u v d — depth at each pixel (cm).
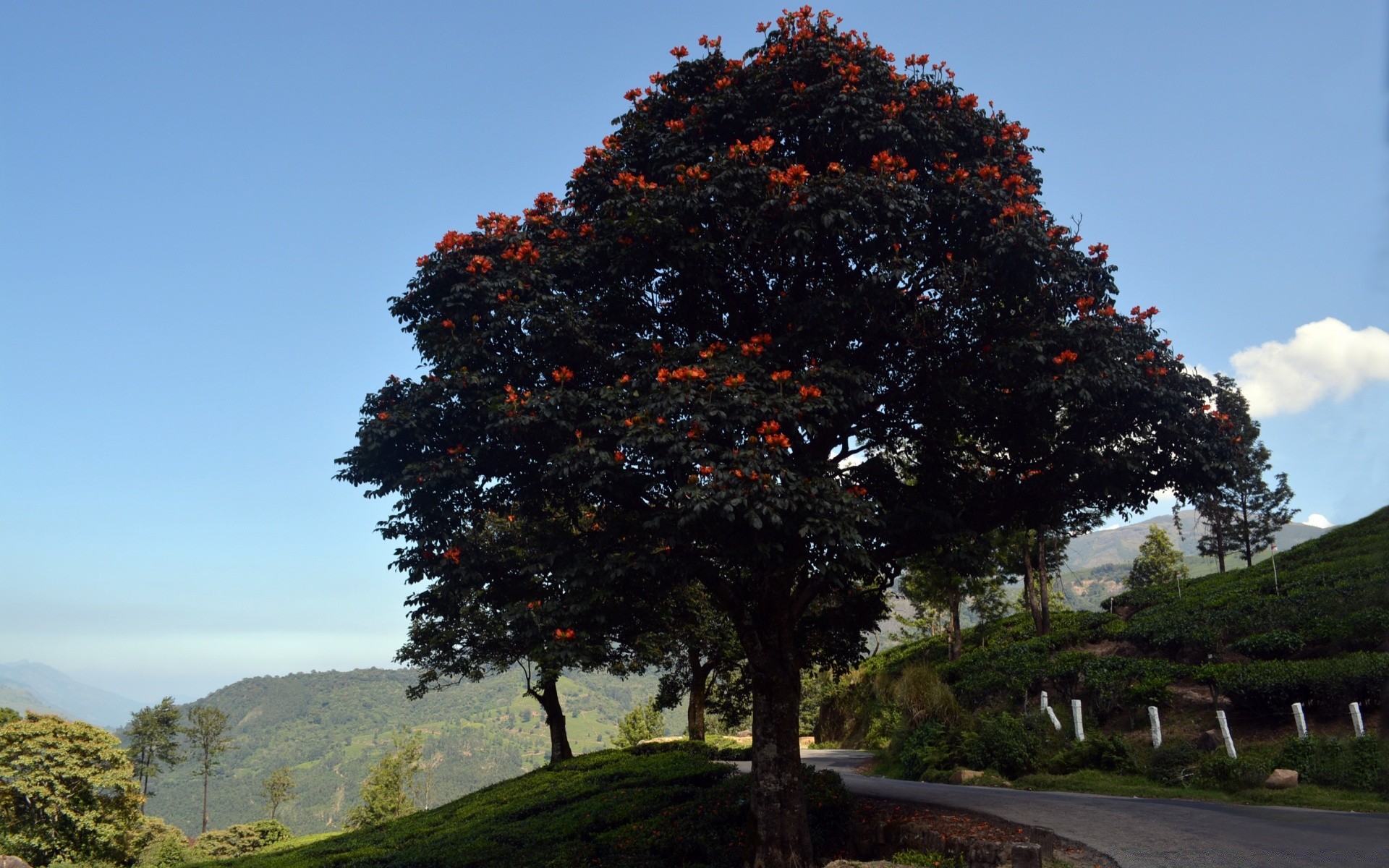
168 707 6619
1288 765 1656
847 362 1278
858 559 1120
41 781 3331
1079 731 2114
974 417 1373
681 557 1186
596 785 2252
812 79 1343
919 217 1241
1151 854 1096
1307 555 3077
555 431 1167
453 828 2331
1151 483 1355
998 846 1120
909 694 2578
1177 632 2542
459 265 1259
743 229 1223
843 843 1373
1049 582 3850
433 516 1245
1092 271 1311
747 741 3625
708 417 1064
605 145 1425
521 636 1250
